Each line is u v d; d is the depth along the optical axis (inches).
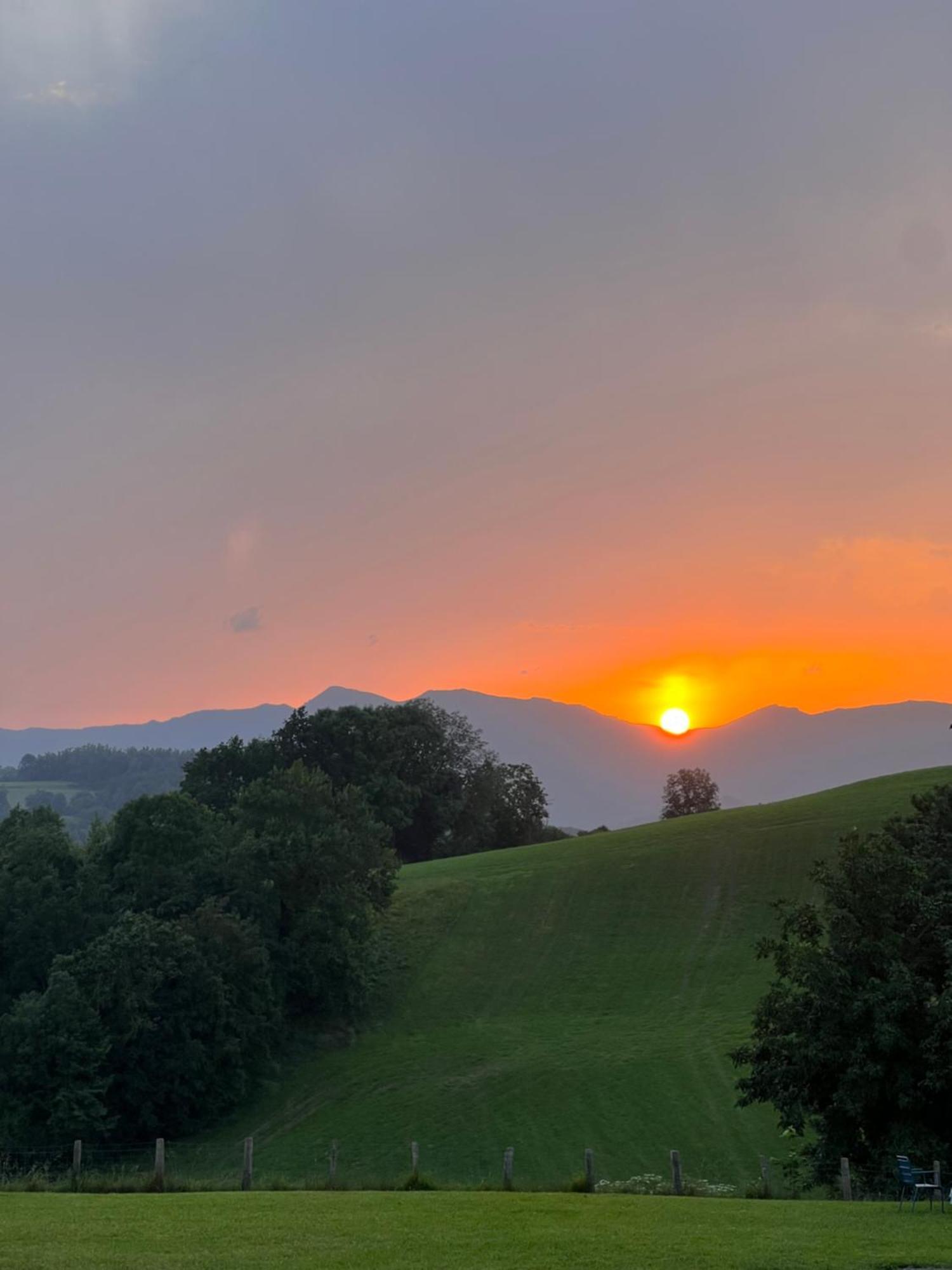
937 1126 1385.3
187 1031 2635.3
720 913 3553.2
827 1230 880.9
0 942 2869.1
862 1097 1360.7
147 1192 1296.8
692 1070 2588.6
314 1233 858.1
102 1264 725.9
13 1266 721.6
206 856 3147.1
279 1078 2834.6
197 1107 2635.3
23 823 3267.7
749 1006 2974.9
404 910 3836.1
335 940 3137.3
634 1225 904.3
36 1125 2447.1
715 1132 2260.1
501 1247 794.2
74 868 3120.1
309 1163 2314.2
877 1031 1346.0
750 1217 961.5
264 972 2910.9
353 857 3253.0
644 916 3607.3
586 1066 2684.5
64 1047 2474.2
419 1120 2482.8
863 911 1473.9
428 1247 793.6
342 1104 2640.3
